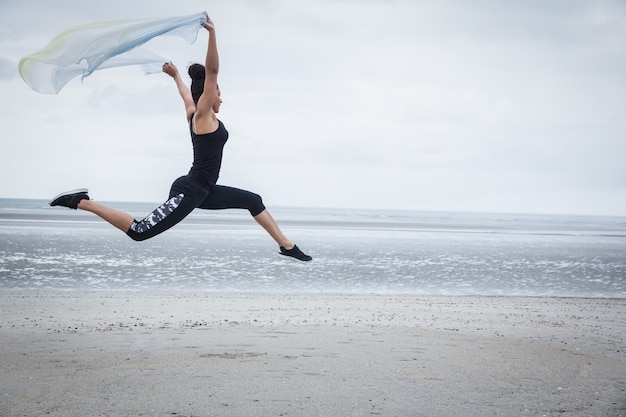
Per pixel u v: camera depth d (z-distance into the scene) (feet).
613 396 19.97
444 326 33.50
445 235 132.67
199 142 17.42
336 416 17.30
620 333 33.32
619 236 158.71
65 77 17.06
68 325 31.60
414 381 21.03
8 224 116.16
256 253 74.95
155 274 55.77
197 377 20.89
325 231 132.46
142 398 18.54
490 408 18.31
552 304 44.14
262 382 20.43
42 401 18.20
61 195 17.10
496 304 43.27
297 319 34.71
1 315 34.04
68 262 61.57
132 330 30.27
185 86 19.33
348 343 27.22
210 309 37.96
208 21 16.72
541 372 22.97
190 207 17.44
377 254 78.54
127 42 16.55
